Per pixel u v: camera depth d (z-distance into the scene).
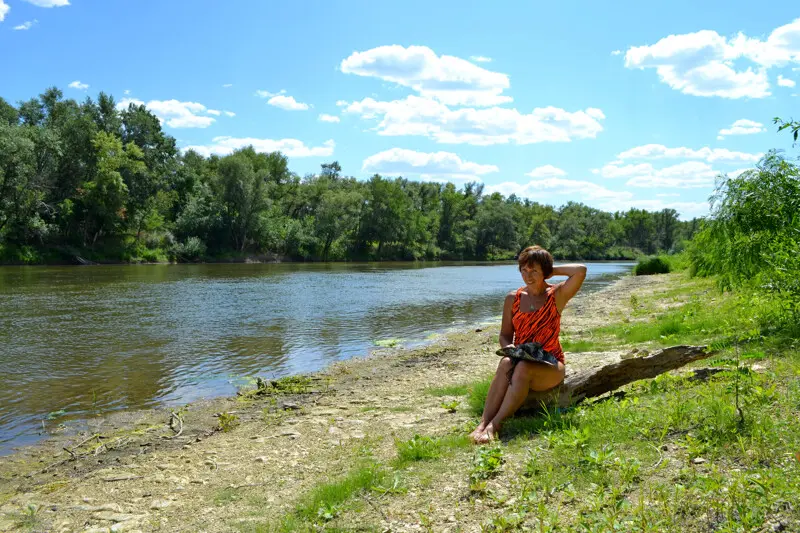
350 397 8.83
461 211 113.19
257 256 74.69
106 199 59.88
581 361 8.70
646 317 14.04
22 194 54.03
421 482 4.13
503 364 5.26
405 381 9.79
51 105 66.81
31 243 55.94
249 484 4.87
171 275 42.19
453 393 8.05
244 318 18.91
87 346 13.78
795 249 7.24
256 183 74.88
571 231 129.50
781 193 8.55
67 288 29.64
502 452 4.46
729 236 9.07
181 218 70.75
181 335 15.48
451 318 19.44
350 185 108.31
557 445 4.28
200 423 7.84
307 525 3.69
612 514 3.11
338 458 5.36
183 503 4.58
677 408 4.52
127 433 7.46
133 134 71.44
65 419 8.15
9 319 18.23
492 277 44.75
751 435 3.89
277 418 7.81
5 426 7.81
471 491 3.83
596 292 28.28
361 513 3.75
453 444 4.95
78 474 5.91
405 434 5.95
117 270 47.78
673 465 3.74
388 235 89.50
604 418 4.77
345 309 21.81
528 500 3.51
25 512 4.71
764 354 5.94
